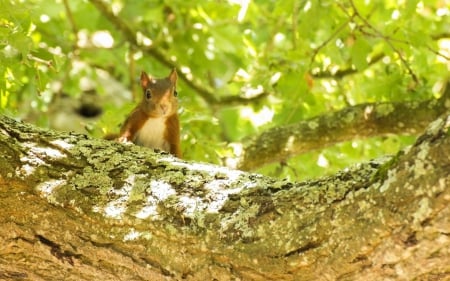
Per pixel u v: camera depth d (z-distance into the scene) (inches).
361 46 429.7
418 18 504.1
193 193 258.1
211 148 437.1
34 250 261.7
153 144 441.1
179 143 441.4
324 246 230.8
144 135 439.8
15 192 263.4
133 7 620.7
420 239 215.2
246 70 549.0
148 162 271.1
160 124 435.5
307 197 240.2
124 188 262.1
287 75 459.2
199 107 499.8
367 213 224.1
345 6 477.7
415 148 217.8
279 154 439.2
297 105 463.5
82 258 258.8
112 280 257.4
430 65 476.4
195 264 246.7
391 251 220.2
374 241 222.4
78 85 655.1
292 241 235.9
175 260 249.1
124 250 254.8
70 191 262.1
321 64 496.7
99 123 435.5
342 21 453.7
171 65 582.2
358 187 230.8
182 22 590.9
